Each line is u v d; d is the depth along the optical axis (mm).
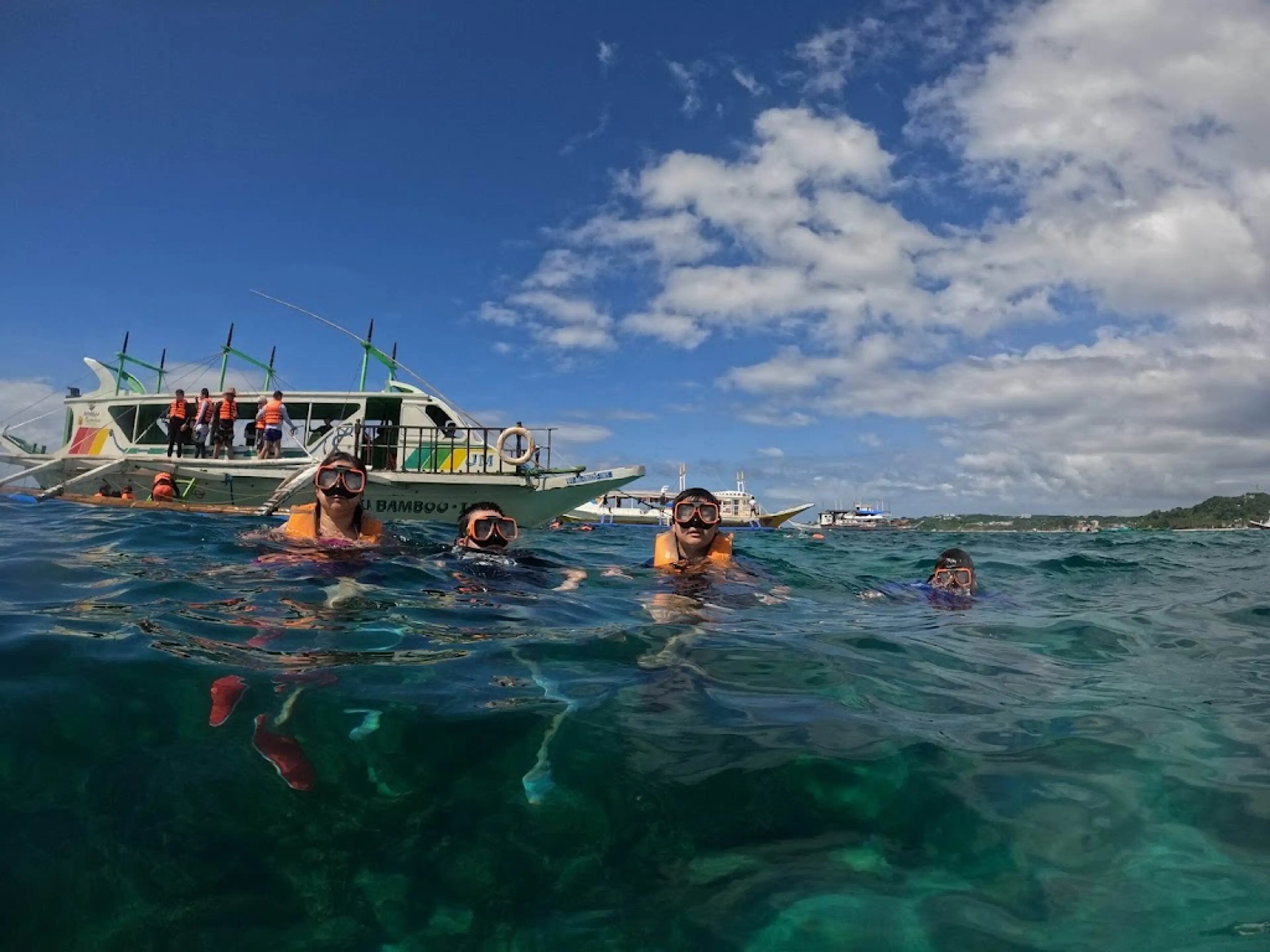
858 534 31781
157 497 14039
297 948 1521
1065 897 1725
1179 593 7066
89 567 4664
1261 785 2283
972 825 2018
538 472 16000
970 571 6660
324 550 5715
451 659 3152
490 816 1983
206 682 2672
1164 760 2459
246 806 1947
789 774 2264
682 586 5504
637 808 2053
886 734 2609
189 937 1529
